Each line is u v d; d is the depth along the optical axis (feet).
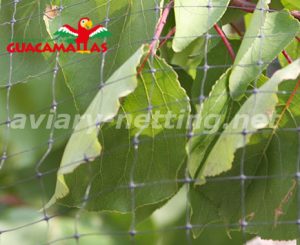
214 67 1.02
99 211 1.03
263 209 1.02
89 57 1.02
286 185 1.00
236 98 0.96
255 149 1.01
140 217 1.09
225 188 1.02
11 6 1.12
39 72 1.09
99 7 1.04
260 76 0.99
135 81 0.89
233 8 1.10
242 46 0.98
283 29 0.98
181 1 0.98
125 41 1.01
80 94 1.02
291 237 1.01
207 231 1.33
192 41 1.02
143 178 1.02
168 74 0.96
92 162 1.02
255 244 1.31
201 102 0.96
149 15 1.00
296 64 0.90
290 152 1.00
